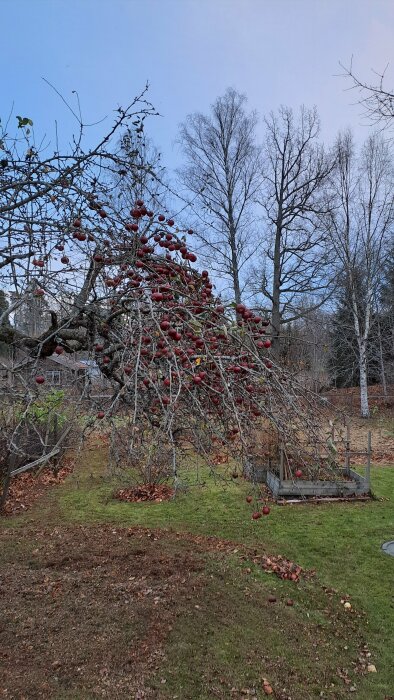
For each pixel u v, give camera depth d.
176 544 6.24
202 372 2.20
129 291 2.33
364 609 4.77
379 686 3.71
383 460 11.32
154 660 3.85
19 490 8.57
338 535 6.64
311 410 2.57
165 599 4.75
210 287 2.71
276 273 18.58
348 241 18.47
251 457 2.35
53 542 6.29
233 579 5.24
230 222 18.36
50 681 3.55
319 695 3.58
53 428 6.11
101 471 9.46
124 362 2.31
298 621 4.51
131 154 2.85
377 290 20.28
